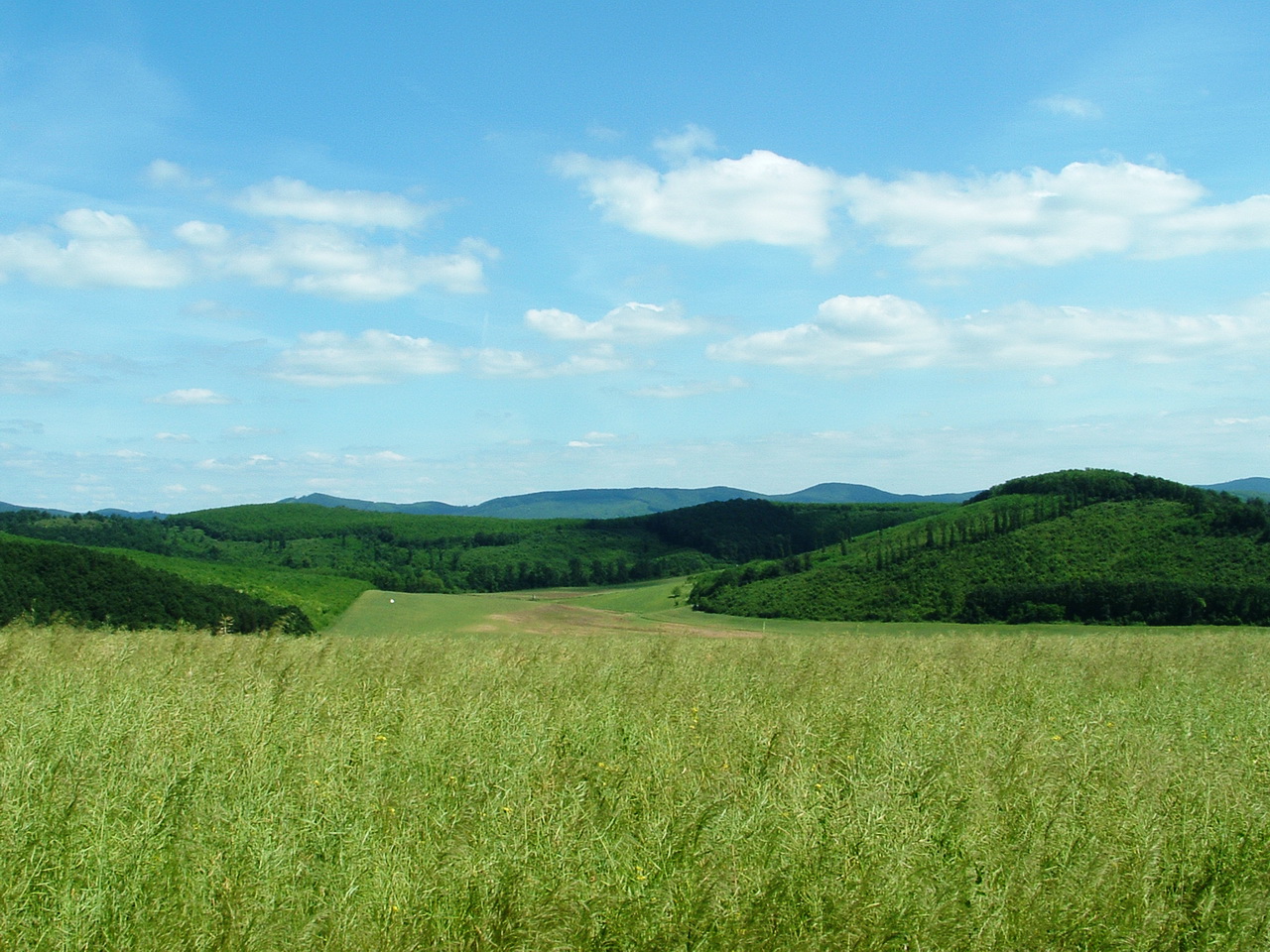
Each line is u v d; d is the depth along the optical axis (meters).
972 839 5.34
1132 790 6.15
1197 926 4.65
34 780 5.98
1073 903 4.70
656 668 11.73
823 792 5.89
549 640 15.62
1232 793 6.26
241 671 10.64
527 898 4.41
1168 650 15.59
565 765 6.58
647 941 4.21
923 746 7.33
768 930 4.26
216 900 4.45
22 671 10.11
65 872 4.74
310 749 6.82
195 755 6.57
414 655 12.44
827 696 9.71
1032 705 10.20
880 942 4.24
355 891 4.70
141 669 10.71
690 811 5.30
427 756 6.90
